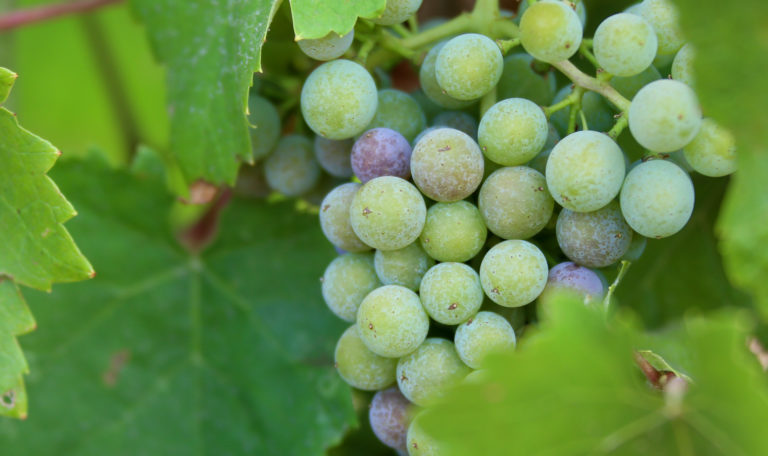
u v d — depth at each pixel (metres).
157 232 0.41
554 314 0.29
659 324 0.38
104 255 0.41
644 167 0.30
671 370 0.31
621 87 0.32
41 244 0.33
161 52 0.36
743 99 0.29
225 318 0.41
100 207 0.41
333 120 0.32
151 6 0.37
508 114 0.31
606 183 0.30
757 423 0.28
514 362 0.28
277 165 0.36
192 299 0.41
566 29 0.31
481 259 0.32
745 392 0.28
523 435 0.28
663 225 0.30
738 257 0.29
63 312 0.40
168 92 0.36
